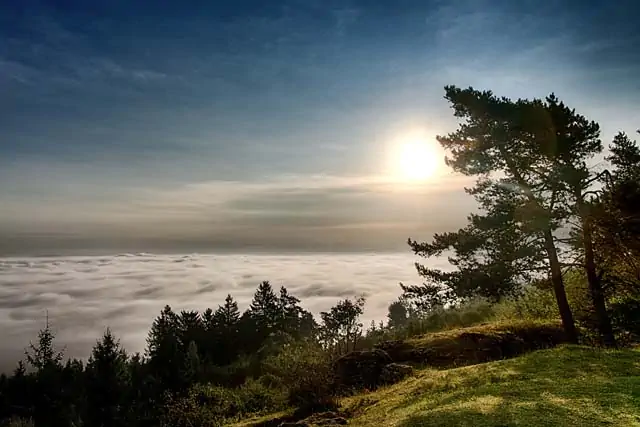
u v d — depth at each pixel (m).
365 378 15.20
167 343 47.91
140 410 32.25
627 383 8.75
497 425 7.05
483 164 16.66
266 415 14.81
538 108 15.49
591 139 15.95
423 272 17.28
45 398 39.94
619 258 16.31
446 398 9.53
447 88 17.39
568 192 15.87
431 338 18.31
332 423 10.10
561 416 7.20
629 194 15.38
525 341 17.95
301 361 15.61
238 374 35.72
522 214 15.48
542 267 16.27
